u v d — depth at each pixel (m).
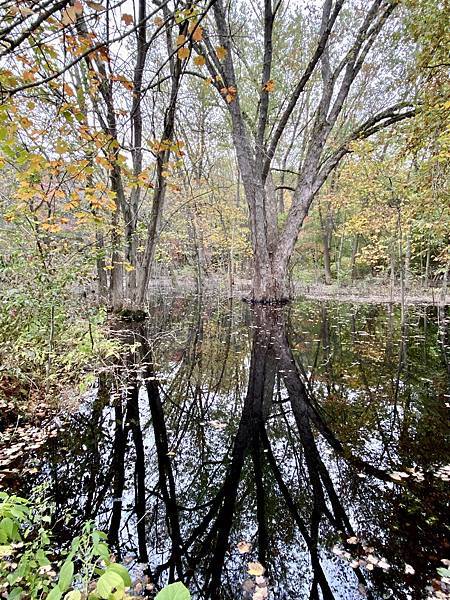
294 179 23.12
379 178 8.97
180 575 1.89
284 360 6.15
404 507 2.39
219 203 17.91
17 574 1.35
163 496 2.59
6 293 3.66
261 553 2.05
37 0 1.52
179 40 2.35
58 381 4.31
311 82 14.13
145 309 10.05
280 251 11.94
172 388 4.91
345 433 3.50
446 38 4.37
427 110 4.96
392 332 8.15
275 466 2.97
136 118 7.29
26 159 3.14
